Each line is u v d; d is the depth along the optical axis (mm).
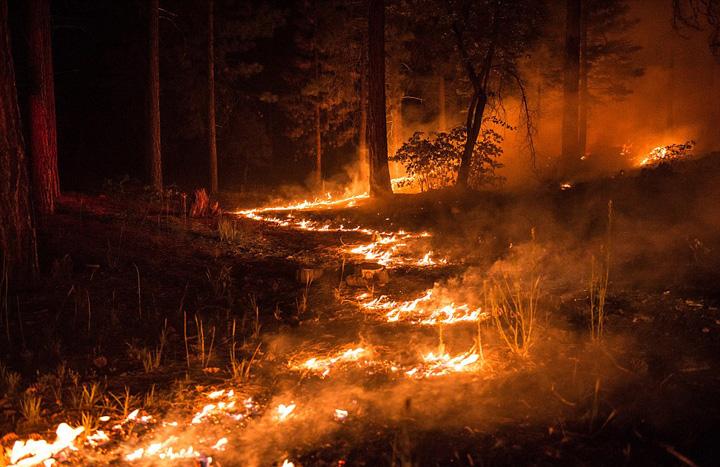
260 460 3449
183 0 29984
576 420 3623
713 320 5445
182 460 3461
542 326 5578
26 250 7680
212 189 29922
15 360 5414
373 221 15461
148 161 22672
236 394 4516
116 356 5574
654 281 7125
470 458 3256
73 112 35281
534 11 18688
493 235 11562
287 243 12477
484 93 18875
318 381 4645
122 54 31906
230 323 6637
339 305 7320
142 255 9570
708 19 16500
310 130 35781
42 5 13711
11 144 7504
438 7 18516
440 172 19953
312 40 32875
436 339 5539
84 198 15102
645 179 13297
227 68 32719
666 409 3680
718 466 3041
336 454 3453
